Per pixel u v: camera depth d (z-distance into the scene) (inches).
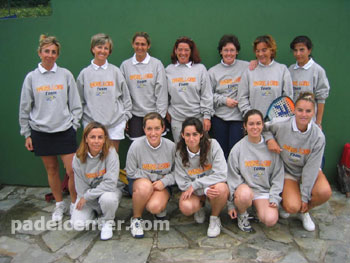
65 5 129.6
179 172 105.3
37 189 142.2
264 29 125.4
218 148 103.0
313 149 98.5
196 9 126.0
